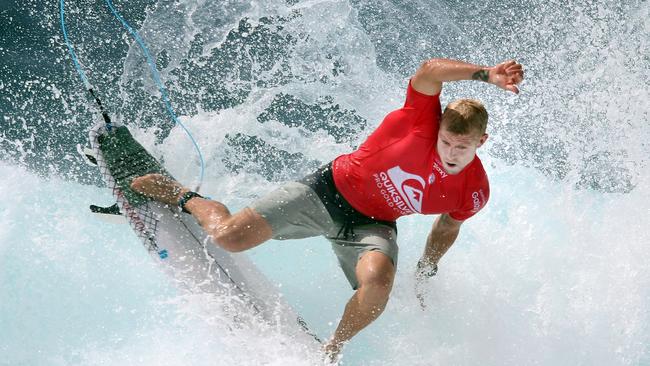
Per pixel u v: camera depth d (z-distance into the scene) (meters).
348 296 20.22
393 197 16.84
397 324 18.45
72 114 26.91
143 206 19.06
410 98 16.02
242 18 29.22
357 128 26.12
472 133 15.04
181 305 18.17
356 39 27.61
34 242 21.17
